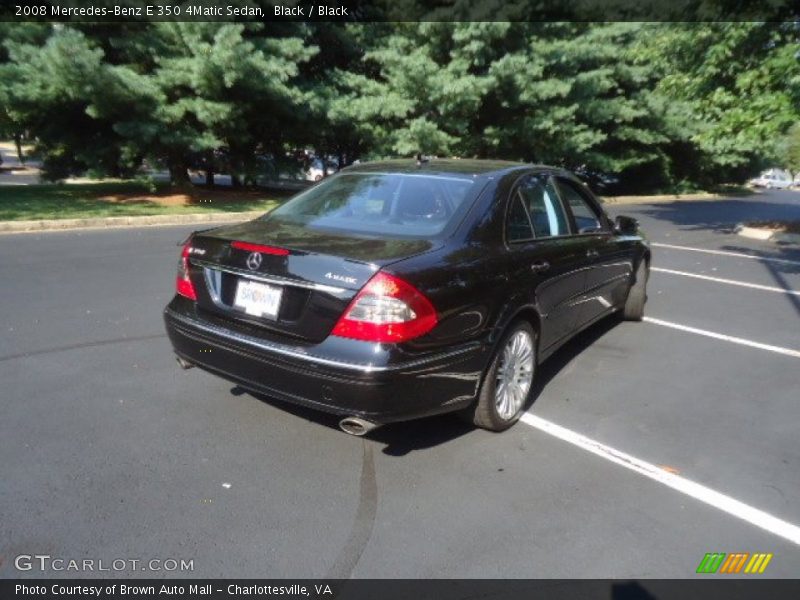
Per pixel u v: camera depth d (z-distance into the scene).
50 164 17.27
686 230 14.66
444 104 17.61
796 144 14.29
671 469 3.21
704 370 4.74
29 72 12.41
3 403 3.62
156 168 15.14
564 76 19.61
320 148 21.48
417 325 2.79
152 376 4.13
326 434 3.42
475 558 2.45
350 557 2.43
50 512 2.62
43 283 6.46
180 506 2.70
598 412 3.89
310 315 2.85
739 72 11.84
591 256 4.49
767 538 2.65
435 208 3.44
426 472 3.07
